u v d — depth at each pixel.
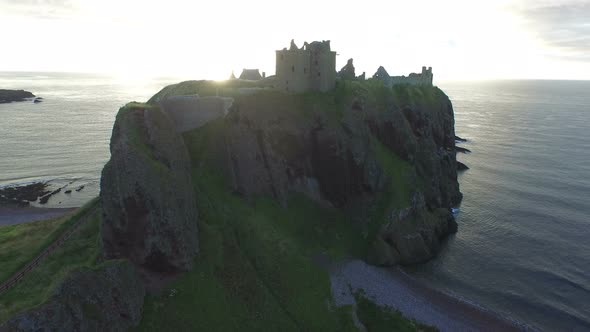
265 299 54.12
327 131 79.19
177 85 93.81
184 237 51.12
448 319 59.06
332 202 81.00
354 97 85.44
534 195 112.50
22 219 88.38
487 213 99.31
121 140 49.47
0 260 50.41
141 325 43.38
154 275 48.88
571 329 59.19
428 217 84.75
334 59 87.94
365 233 77.38
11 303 40.81
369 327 55.78
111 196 47.34
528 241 85.06
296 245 68.25
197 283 50.00
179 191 53.25
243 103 76.69
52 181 114.44
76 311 37.25
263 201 73.06
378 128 90.88
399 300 62.34
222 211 64.44
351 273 67.62
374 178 81.81
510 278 71.25
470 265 75.38
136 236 47.59
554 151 170.12
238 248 59.16
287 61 81.44
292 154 78.38
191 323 45.84
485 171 137.00
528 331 57.84
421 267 74.19
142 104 60.38
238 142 74.06
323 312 56.09
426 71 127.06
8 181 113.19
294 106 79.81
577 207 103.69
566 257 78.81
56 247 52.66
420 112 103.44
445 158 109.19
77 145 154.50
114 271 42.84
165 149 55.22
